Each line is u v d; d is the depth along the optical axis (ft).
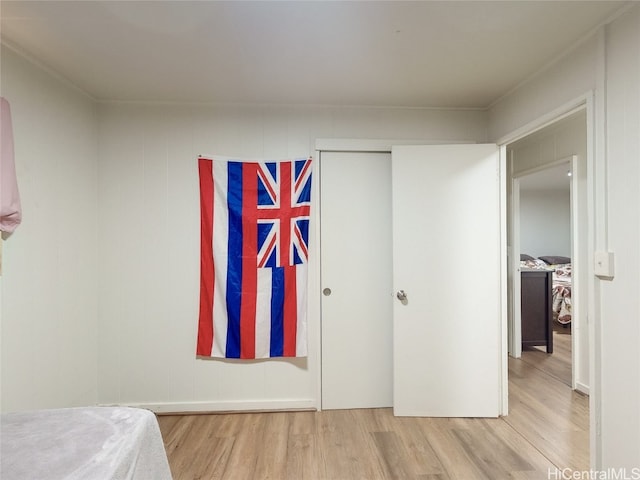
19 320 5.42
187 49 5.39
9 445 3.09
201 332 7.50
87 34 4.97
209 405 7.54
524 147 10.72
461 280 7.26
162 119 7.47
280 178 7.60
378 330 7.78
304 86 6.73
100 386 7.43
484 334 7.23
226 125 7.55
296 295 7.59
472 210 7.26
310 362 7.66
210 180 7.49
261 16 4.56
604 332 4.70
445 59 5.73
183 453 6.07
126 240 7.45
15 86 5.34
